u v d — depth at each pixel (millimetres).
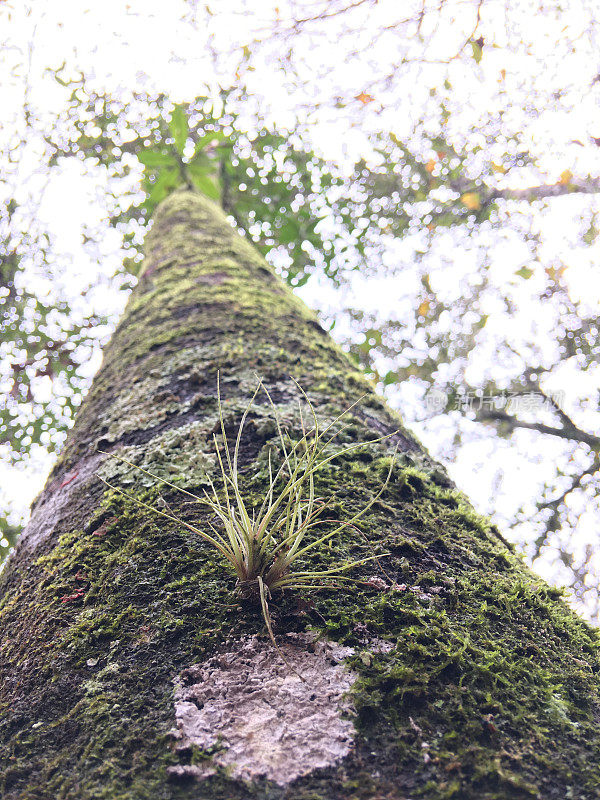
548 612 1190
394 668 925
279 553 1084
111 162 5250
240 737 831
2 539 4422
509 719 875
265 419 1607
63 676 1022
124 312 2861
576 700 959
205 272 2842
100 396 2096
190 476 1437
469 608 1116
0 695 1072
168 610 1074
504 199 5293
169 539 1251
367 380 2180
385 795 748
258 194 5961
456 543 1328
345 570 1138
